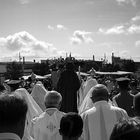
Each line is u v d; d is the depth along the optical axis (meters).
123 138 2.02
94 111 6.29
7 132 2.44
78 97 13.65
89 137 6.31
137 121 2.12
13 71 72.19
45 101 6.46
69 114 4.69
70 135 4.61
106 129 6.19
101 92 6.30
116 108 6.32
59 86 12.10
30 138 6.05
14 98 2.51
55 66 19.95
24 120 2.54
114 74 39.19
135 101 4.86
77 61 17.47
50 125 6.30
